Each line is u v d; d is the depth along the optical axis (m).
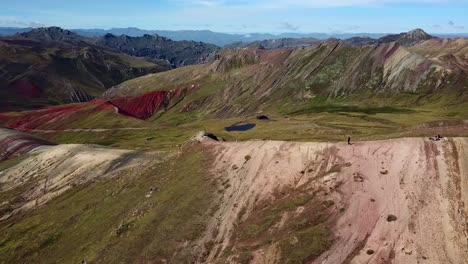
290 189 59.47
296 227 51.84
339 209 52.84
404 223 48.62
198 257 52.69
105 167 96.94
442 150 59.47
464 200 50.09
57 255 65.88
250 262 48.50
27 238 74.56
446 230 46.59
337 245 47.75
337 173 59.19
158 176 76.19
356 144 65.19
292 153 66.44
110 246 59.19
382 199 52.88
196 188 65.50
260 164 66.00
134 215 65.00
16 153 132.88
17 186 102.88
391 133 86.75
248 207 58.69
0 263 69.25
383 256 45.03
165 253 54.34
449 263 42.62
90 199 81.38
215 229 56.47
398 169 57.34
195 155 76.44
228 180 65.06
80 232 69.44
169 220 59.97
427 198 51.56
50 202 90.56
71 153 109.88
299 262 46.56
